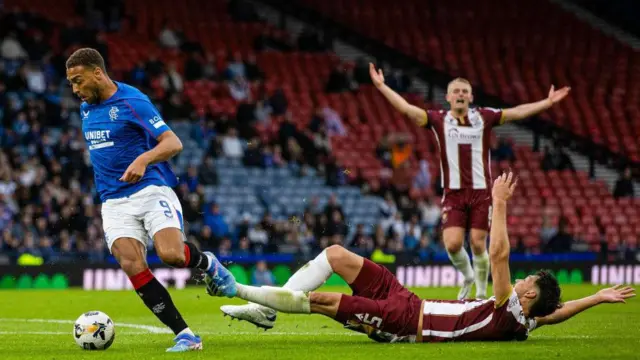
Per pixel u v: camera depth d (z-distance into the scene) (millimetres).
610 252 71375
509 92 97688
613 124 96750
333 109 88938
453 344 25062
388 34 101250
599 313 40438
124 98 24750
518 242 78688
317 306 25141
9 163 64938
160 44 87000
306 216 67312
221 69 87375
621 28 110438
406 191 77125
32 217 61531
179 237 24328
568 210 83125
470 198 38562
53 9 86188
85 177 66125
